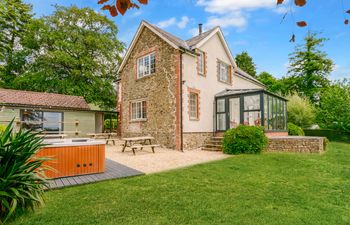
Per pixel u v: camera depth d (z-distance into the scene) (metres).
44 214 3.52
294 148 10.51
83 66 22.00
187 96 12.20
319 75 27.59
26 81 20.56
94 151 6.26
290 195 4.60
